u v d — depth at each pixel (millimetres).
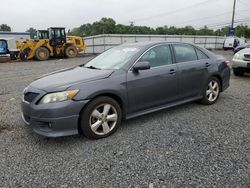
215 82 5777
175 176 2945
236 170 3037
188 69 5117
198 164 3188
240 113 5141
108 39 29438
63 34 22875
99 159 3367
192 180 2859
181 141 3857
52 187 2797
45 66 15953
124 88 4180
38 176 3004
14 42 27203
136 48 4746
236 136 4008
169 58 4922
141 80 4379
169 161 3275
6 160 3381
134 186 2783
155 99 4660
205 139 3914
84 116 3818
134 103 4371
